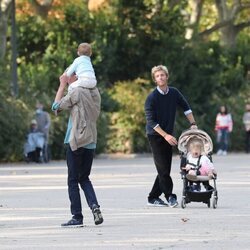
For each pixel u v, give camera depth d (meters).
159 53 127.56
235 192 55.53
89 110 38.66
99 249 31.95
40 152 98.81
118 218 41.75
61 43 122.88
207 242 33.53
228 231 36.69
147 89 122.38
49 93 109.81
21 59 126.56
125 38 126.88
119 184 62.91
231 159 101.94
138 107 118.38
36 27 125.56
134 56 127.56
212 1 170.25
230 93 141.00
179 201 50.03
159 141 46.72
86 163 38.84
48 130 99.50
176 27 130.00
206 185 46.91
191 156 46.47
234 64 148.50
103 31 125.44
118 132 117.69
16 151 99.25
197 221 40.31
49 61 120.00
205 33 149.62
